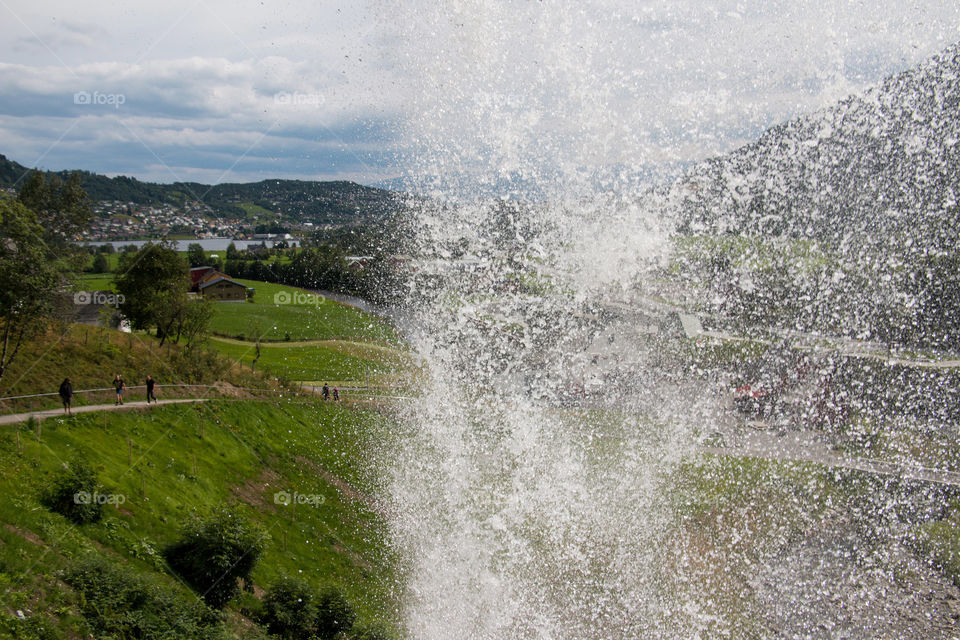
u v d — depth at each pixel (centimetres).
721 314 2238
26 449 2373
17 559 1703
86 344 3906
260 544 2370
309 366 5403
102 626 1655
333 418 4494
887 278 2156
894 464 2786
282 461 3881
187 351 4778
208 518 2398
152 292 4703
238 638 2005
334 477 3762
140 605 1820
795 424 2736
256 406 4369
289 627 2272
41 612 1559
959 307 2172
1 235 3069
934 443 2770
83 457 2552
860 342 2420
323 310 6662
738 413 2631
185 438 3453
